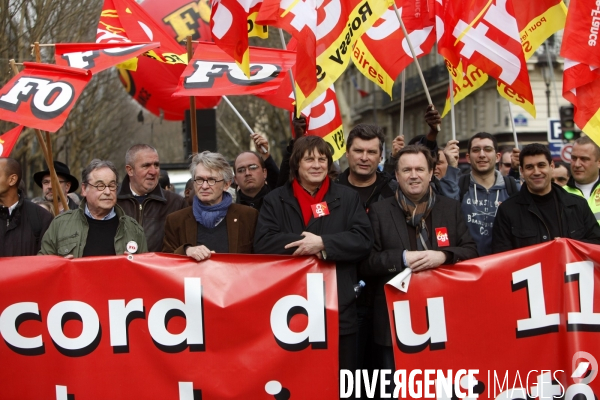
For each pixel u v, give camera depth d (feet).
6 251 15.61
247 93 16.10
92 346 13.94
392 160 19.01
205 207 14.93
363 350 15.24
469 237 14.46
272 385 13.87
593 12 17.22
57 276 13.99
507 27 18.01
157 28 21.36
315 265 13.99
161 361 13.92
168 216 15.26
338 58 18.40
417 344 13.91
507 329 13.92
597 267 13.93
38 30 37.88
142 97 28.66
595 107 17.33
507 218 15.38
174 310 13.96
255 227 15.01
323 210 14.11
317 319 13.89
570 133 47.57
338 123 19.89
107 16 21.13
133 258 14.02
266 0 16.14
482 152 18.29
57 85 15.03
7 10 36.09
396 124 130.00
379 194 16.16
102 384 13.93
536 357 13.92
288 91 20.52
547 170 14.93
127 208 17.37
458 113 107.34
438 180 17.88
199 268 14.02
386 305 14.33
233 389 13.84
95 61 16.63
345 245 13.57
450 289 13.93
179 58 21.08
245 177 18.76
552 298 13.97
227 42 15.29
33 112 14.70
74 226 14.82
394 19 20.43
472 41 18.45
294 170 14.46
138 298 14.01
